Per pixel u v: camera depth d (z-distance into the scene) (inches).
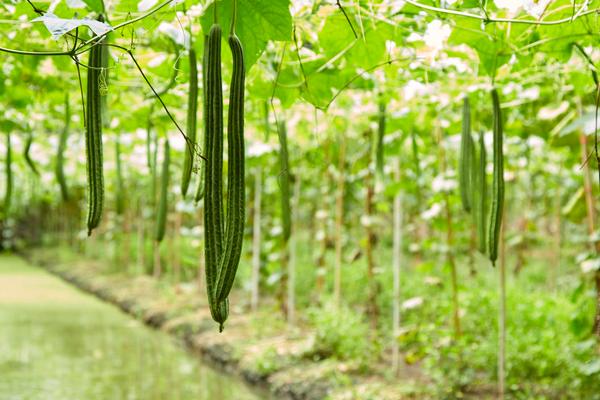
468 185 118.0
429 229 437.7
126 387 249.9
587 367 173.9
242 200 62.8
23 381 255.3
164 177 118.5
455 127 193.8
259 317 329.4
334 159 309.4
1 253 873.5
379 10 109.8
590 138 173.8
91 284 521.3
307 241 551.8
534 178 390.3
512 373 210.4
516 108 182.9
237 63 63.3
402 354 256.8
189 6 100.9
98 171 72.2
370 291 270.4
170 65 128.3
